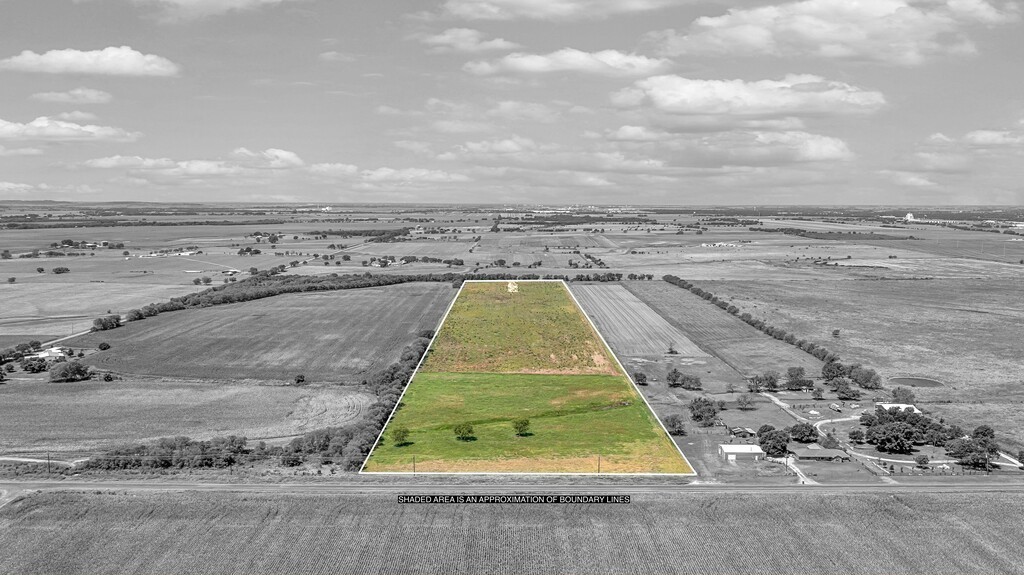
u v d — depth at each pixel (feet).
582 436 480.64
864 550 339.16
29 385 587.27
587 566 322.96
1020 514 371.97
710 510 369.30
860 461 449.48
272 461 440.45
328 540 339.98
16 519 358.84
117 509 366.43
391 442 467.93
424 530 348.18
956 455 453.17
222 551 331.98
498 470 422.82
